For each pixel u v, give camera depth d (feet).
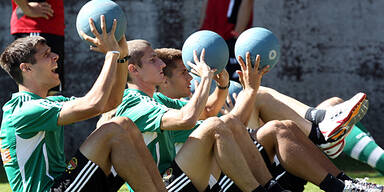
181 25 83.97
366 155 50.57
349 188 39.01
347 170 65.46
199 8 83.92
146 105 38.55
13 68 35.73
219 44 40.68
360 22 84.99
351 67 85.30
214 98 45.01
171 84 44.88
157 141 39.47
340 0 85.10
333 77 85.46
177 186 36.96
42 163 34.68
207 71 39.11
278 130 40.09
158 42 83.97
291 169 40.01
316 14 85.25
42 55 35.91
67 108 34.22
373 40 84.99
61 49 59.93
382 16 84.69
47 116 34.22
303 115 45.62
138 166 33.96
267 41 41.68
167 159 40.45
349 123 44.50
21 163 34.55
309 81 85.56
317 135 44.68
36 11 57.93
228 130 36.22
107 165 34.78
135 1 83.61
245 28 68.64
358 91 85.30
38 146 34.78
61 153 36.55
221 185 38.50
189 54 40.68
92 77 82.79
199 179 37.37
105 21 35.76
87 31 36.22
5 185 56.39
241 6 68.13
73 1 82.23
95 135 34.32
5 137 35.01
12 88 80.94
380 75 84.94
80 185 34.06
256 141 40.65
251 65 41.75
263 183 37.17
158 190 34.81
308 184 53.72
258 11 85.20
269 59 41.73
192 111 37.04
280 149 39.88
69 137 82.79
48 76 36.09
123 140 34.06
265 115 46.09
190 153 36.83
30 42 35.70
